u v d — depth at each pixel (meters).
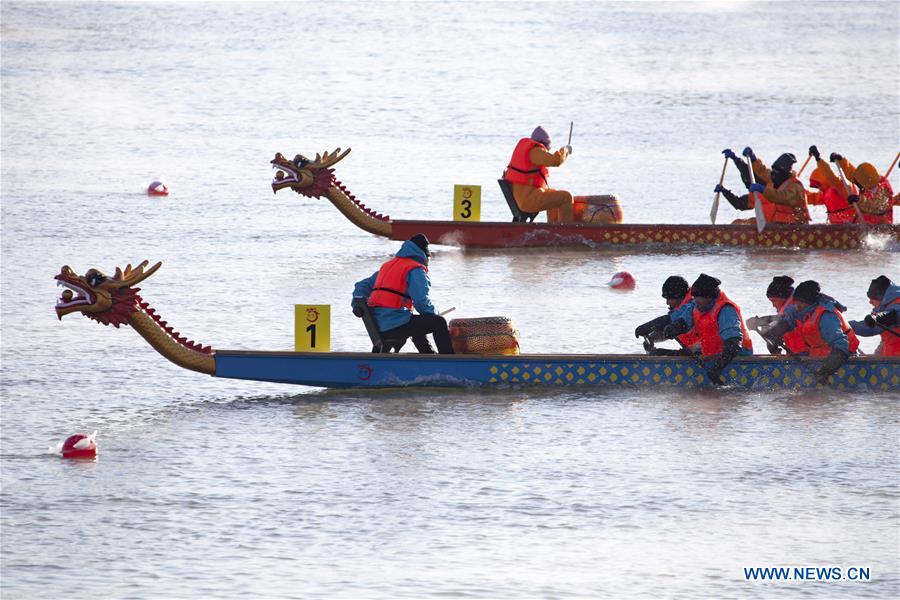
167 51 193.12
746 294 68.25
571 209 84.12
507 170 84.19
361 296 51.12
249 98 154.00
